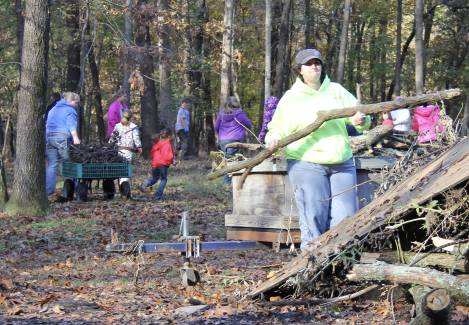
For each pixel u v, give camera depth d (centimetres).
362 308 723
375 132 1033
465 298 618
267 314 713
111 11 2644
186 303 774
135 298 810
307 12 3769
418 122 1101
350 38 4334
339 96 863
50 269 1016
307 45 3875
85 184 1875
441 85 4200
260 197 1079
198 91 3806
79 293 843
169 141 1916
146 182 1931
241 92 4547
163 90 3369
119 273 970
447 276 625
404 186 757
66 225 1434
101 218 1536
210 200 1852
